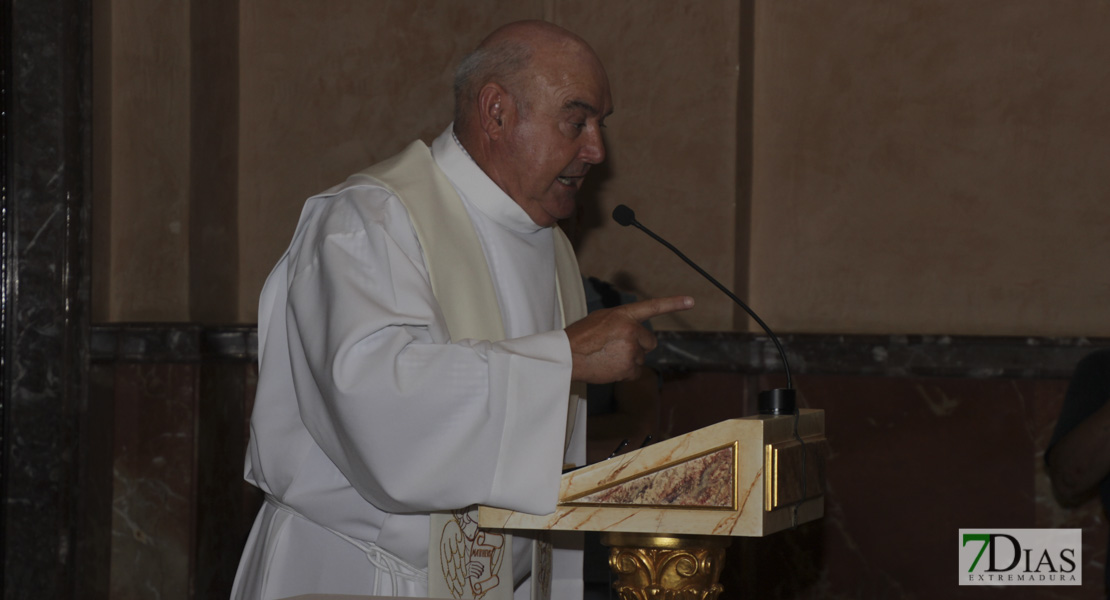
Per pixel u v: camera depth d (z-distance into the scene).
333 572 3.23
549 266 3.69
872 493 7.13
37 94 6.28
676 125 7.57
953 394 7.04
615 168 7.64
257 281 7.66
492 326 3.34
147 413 6.88
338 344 2.83
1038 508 6.88
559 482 2.67
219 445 7.15
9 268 6.26
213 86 7.24
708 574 2.69
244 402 7.47
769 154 7.75
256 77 7.70
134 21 6.95
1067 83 7.28
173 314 7.01
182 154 7.01
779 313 7.70
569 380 2.76
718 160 7.50
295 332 3.11
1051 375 6.89
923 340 7.07
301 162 7.64
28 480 6.25
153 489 6.87
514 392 2.74
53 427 6.27
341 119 7.64
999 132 7.38
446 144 3.53
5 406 6.26
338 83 7.66
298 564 3.24
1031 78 7.34
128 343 6.84
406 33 7.64
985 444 6.97
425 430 2.76
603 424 5.25
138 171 6.96
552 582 3.80
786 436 2.67
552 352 2.79
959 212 7.44
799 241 7.68
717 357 7.29
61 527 6.26
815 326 7.64
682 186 7.56
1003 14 7.38
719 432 2.54
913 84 7.53
